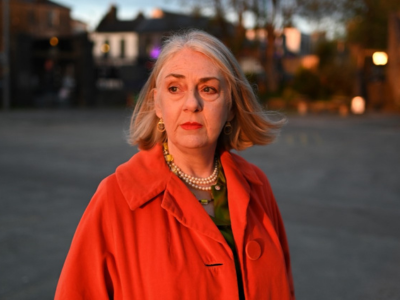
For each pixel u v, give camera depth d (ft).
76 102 105.70
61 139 45.91
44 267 14.06
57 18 164.04
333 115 85.46
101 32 171.73
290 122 69.92
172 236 4.48
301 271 14.25
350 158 36.55
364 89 104.83
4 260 14.51
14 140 44.55
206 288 4.34
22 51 97.09
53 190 24.17
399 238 17.37
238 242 4.75
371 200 23.09
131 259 4.40
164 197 4.58
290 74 167.73
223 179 5.20
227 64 4.78
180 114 4.68
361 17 104.17
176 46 4.74
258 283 4.73
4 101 89.45
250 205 5.24
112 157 35.27
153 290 4.26
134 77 116.78
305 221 19.27
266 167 32.04
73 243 4.55
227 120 5.39
